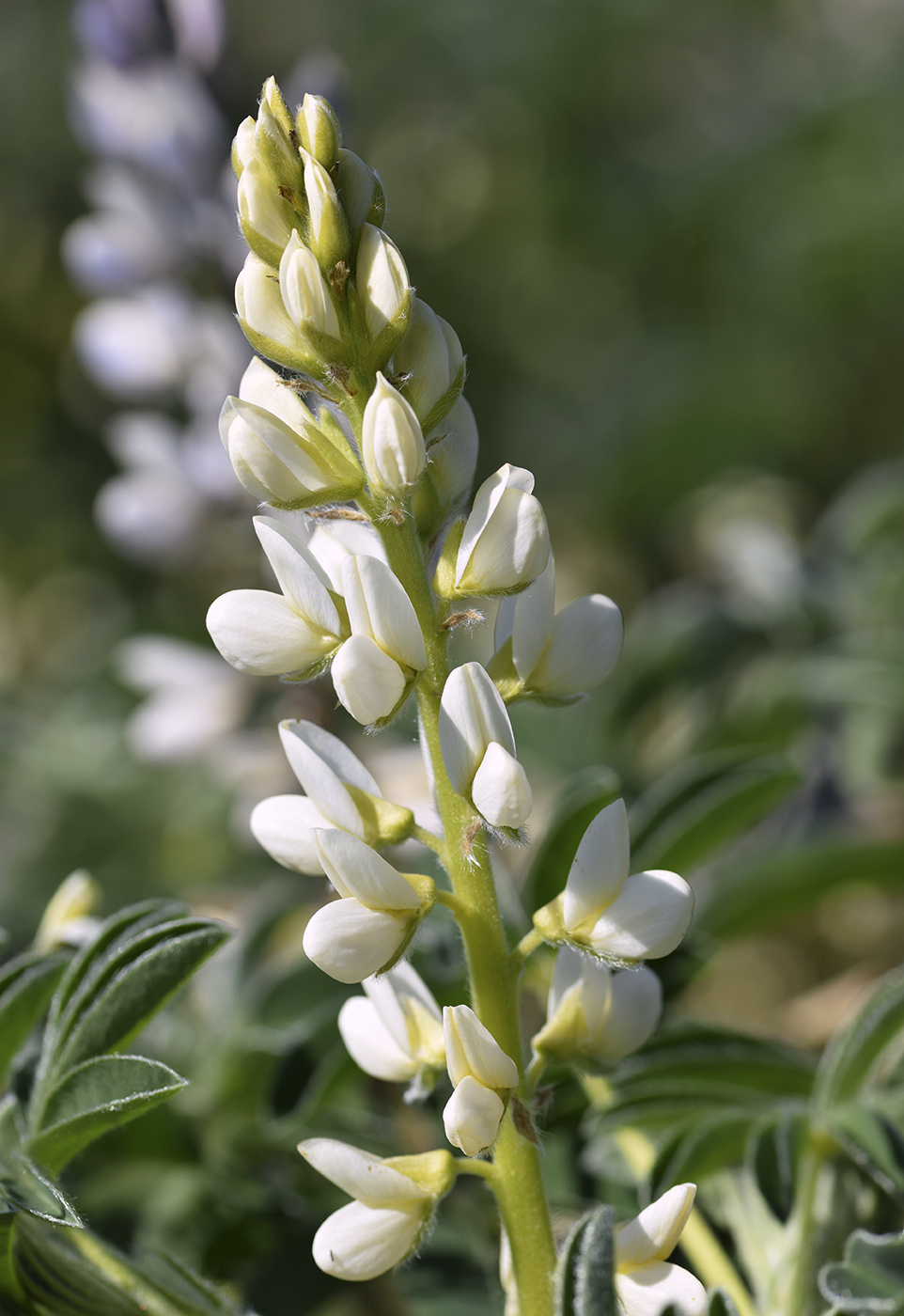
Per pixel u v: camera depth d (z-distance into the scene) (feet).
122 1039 1.43
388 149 7.84
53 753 3.85
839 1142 1.53
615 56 7.28
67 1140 1.41
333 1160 1.34
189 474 2.65
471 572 1.35
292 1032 1.71
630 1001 1.39
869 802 2.54
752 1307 1.53
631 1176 1.65
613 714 2.81
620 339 6.90
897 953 3.15
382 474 1.33
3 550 6.59
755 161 6.57
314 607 1.36
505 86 7.38
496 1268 1.62
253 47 7.68
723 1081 1.60
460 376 1.37
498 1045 1.33
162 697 2.64
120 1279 1.44
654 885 1.34
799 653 2.96
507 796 1.32
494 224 7.58
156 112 2.67
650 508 6.07
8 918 3.14
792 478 6.17
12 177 7.12
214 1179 1.73
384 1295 1.70
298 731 1.37
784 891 1.96
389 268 1.34
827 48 7.04
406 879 1.34
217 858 3.68
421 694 1.36
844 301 6.21
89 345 2.71
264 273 1.36
